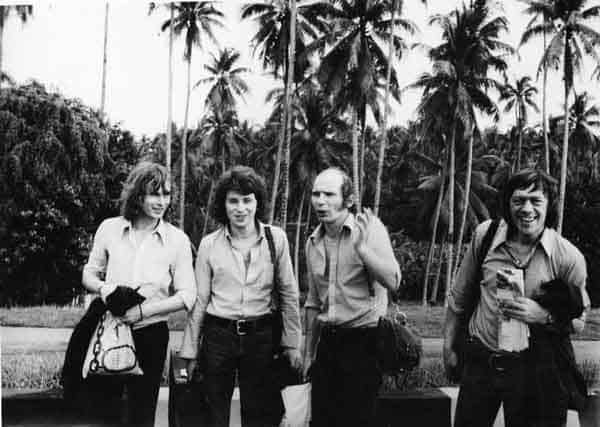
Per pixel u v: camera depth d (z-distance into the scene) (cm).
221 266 293
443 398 366
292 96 887
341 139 1414
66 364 289
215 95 811
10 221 716
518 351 267
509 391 267
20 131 706
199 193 808
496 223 280
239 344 291
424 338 584
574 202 636
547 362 267
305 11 918
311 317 309
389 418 362
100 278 304
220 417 286
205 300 300
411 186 1220
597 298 575
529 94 899
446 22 1043
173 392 310
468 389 275
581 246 612
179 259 298
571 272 267
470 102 1074
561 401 267
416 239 1169
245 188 287
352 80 1168
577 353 482
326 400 293
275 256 295
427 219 1182
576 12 952
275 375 301
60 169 712
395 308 299
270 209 741
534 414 269
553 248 267
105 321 285
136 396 289
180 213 700
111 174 721
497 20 1015
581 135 883
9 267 728
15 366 437
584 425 337
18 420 342
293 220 1478
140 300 279
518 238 275
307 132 1396
